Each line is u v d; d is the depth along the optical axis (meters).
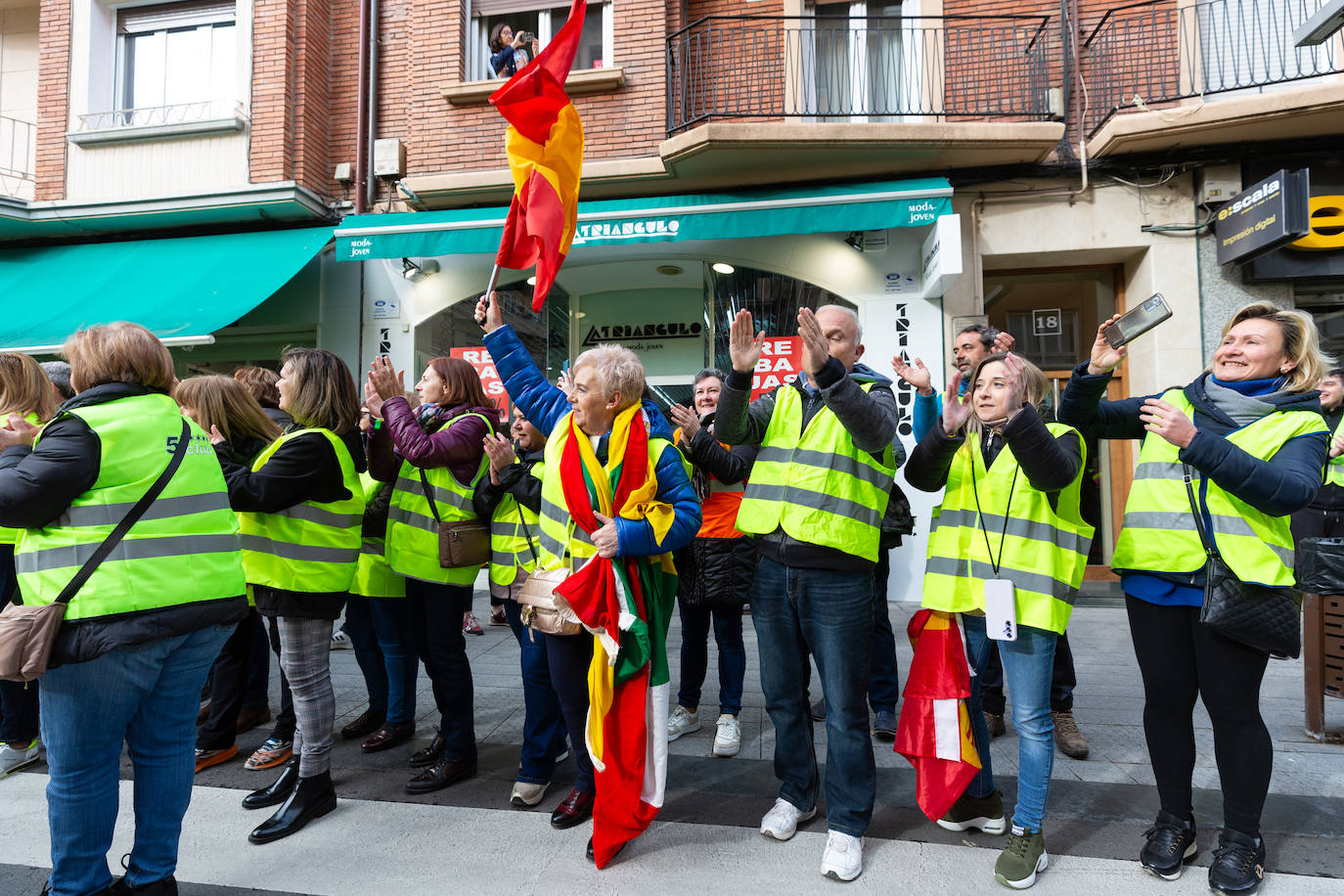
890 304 7.25
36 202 8.06
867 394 2.25
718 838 2.53
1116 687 4.28
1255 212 6.14
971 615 2.57
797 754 2.55
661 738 2.51
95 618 1.82
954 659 2.42
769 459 2.55
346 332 7.98
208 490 2.10
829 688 2.37
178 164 8.02
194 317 6.78
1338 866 2.32
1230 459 2.03
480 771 3.16
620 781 2.38
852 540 2.35
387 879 2.29
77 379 2.06
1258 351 2.28
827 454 2.41
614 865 2.36
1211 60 6.91
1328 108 5.95
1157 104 6.79
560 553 2.58
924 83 7.36
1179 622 2.31
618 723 2.44
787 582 2.44
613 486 2.46
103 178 8.12
